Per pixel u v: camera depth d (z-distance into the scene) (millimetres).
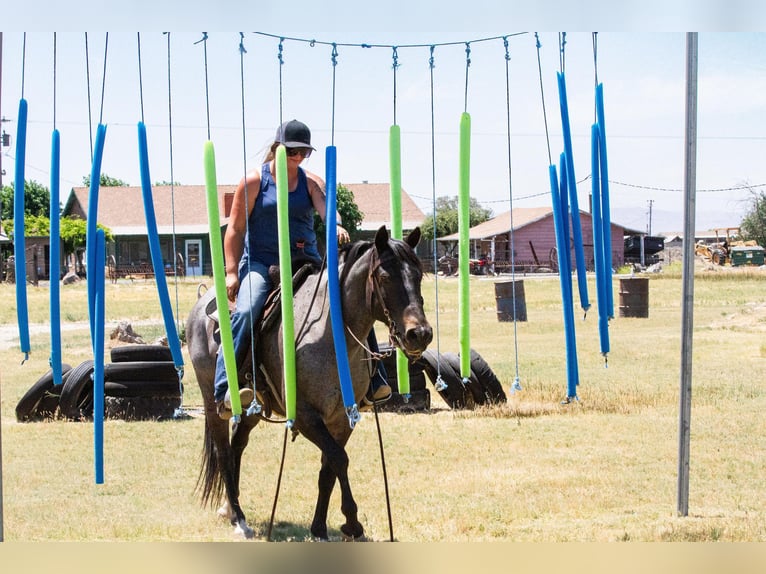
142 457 11477
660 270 71625
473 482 9875
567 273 6262
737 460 10812
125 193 77688
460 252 6324
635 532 7734
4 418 14633
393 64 6324
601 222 6277
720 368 19375
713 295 43719
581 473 10234
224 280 6324
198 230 73500
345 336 6551
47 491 9742
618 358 21156
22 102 6203
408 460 11125
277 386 7180
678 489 8445
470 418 14047
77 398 14320
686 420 8414
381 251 6293
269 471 10641
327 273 6672
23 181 6305
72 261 67375
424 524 8273
